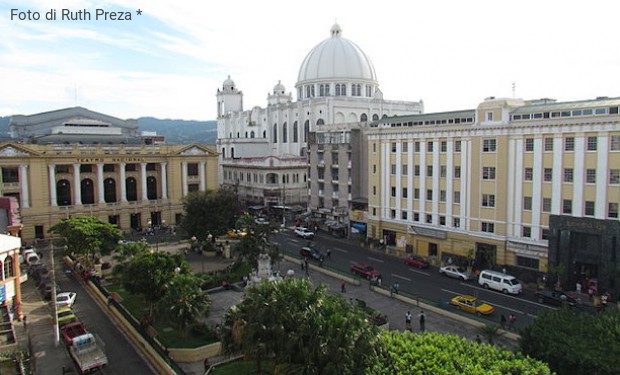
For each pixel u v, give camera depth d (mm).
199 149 95875
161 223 92438
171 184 93062
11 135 109250
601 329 27094
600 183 49281
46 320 43750
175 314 36000
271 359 26891
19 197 78938
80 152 83938
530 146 54594
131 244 52188
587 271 50969
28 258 51062
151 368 35156
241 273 57344
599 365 24156
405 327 42406
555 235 51688
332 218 85625
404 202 69500
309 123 121250
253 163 109000
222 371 32781
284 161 105062
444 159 63344
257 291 28000
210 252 70000
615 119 47625
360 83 131500
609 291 47844
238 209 72438
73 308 47781
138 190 92062
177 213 93875
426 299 49062
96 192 87312
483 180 58844
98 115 115625
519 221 55875
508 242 56531
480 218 59438
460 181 61500
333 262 65375
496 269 57594
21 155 78062
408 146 67812
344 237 82188
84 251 56469
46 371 34375
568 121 50969
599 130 48969
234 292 52438
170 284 37344
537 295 49250
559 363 25703
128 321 41750
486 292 51750
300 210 103125
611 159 48562
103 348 37406
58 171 84375
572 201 51469
